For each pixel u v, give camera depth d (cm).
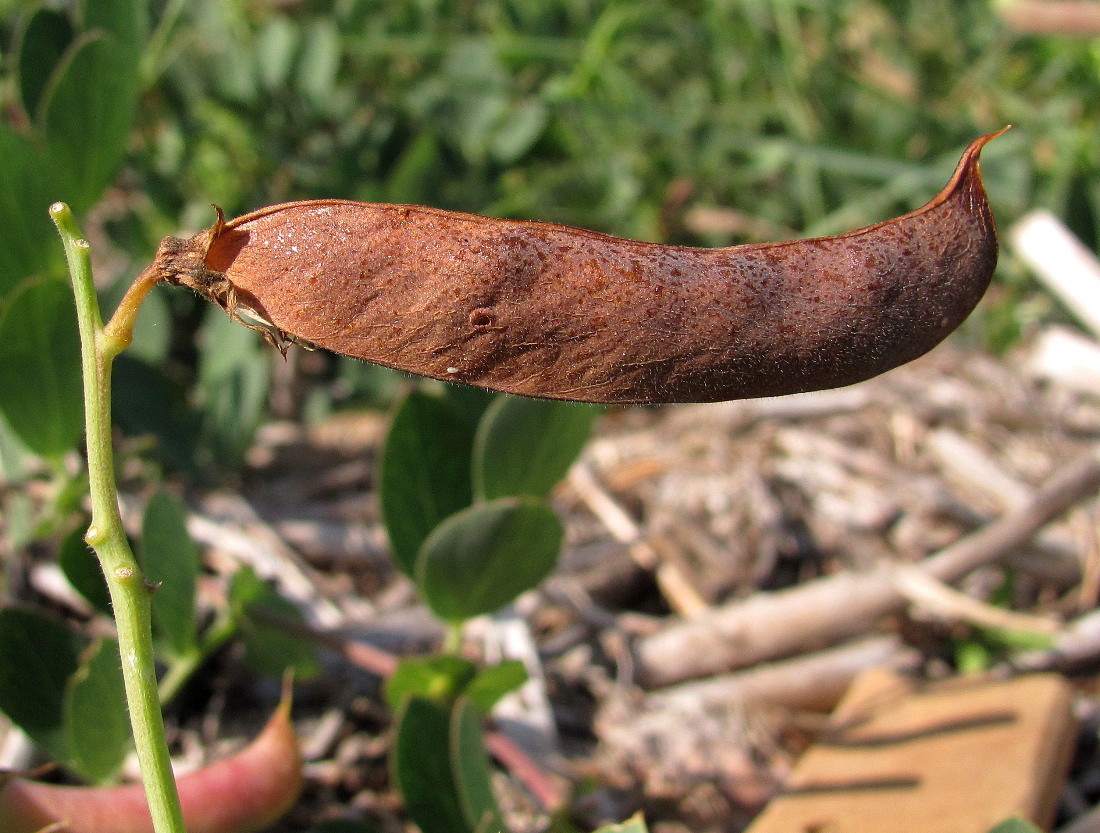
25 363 14
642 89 30
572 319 8
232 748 15
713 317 8
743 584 19
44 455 15
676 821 15
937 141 30
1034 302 26
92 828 11
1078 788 16
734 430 22
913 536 20
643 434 22
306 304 8
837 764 14
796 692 17
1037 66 33
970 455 21
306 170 24
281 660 14
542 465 14
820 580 19
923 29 33
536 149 28
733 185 29
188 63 24
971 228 9
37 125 16
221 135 25
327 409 22
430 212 8
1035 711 14
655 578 19
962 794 13
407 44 27
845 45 33
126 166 23
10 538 16
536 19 31
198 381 21
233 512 18
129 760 14
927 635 18
